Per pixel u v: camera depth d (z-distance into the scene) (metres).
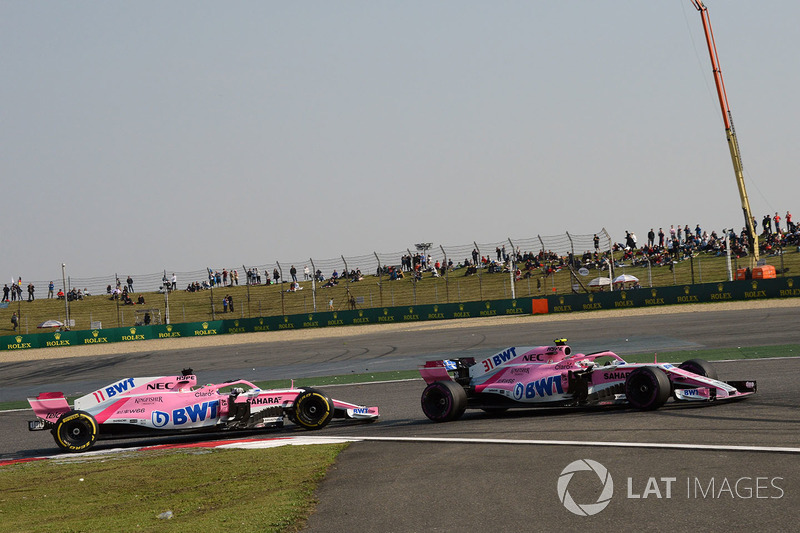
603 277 79.25
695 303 60.78
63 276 94.19
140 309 98.38
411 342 49.41
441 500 10.23
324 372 37.38
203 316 94.56
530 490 10.33
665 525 8.43
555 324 53.38
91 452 19.17
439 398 18.88
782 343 32.50
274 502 10.89
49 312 105.12
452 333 53.41
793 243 79.69
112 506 11.75
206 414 19.61
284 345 55.81
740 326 41.00
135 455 17.44
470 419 18.97
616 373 17.83
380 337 55.47
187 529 9.71
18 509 12.12
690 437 13.12
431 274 96.44
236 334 74.69
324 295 95.00
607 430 14.62
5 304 109.56
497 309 68.88
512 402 18.84
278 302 95.56
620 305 63.72
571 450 12.83
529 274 85.31
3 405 34.31
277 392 20.05
